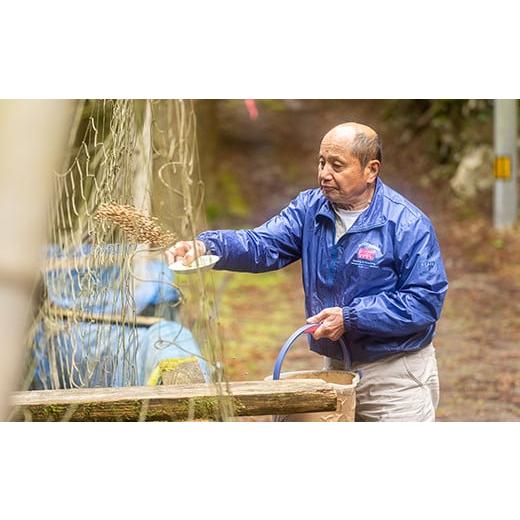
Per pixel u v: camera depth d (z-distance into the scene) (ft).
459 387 35.40
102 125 22.43
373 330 20.18
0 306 9.53
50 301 21.84
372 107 89.45
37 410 18.38
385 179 74.64
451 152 73.51
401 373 20.88
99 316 22.30
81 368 22.48
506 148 64.95
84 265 21.81
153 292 25.23
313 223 21.34
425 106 76.28
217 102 88.28
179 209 21.49
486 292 51.49
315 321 20.22
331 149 20.43
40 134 9.58
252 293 56.18
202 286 18.03
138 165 22.26
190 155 21.48
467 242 63.10
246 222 78.13
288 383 18.98
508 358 39.29
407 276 20.44
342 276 20.88
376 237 20.65
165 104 21.80
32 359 21.63
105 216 19.47
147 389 19.13
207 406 18.60
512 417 31.71
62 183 21.52
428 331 20.97
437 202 71.67
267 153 91.50
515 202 65.31
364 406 21.17
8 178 9.46
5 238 9.48
